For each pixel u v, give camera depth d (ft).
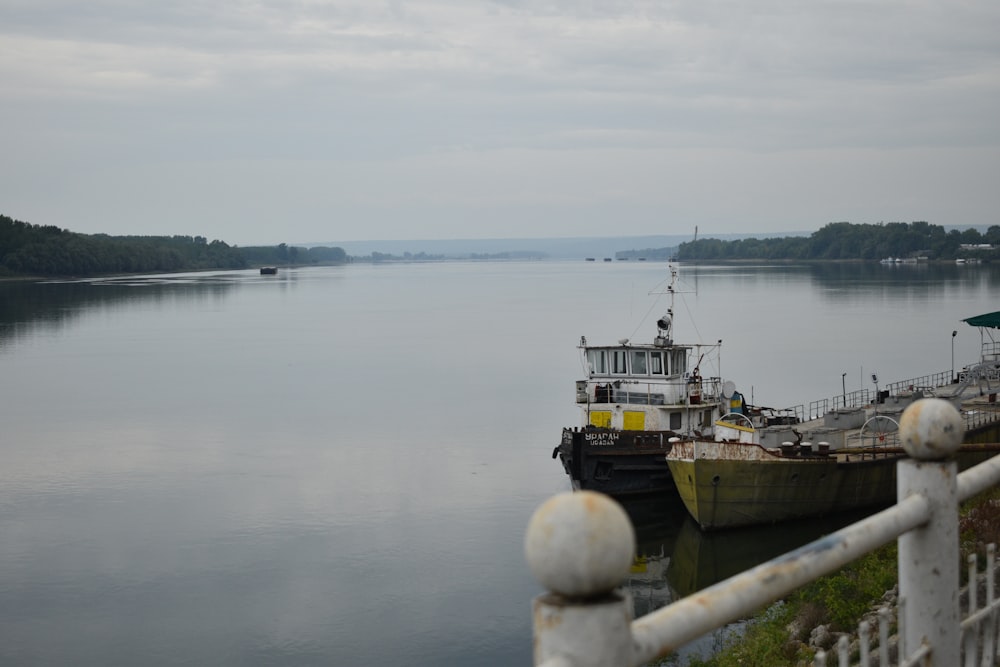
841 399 289.94
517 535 158.61
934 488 21.17
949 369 355.77
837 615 84.79
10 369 392.27
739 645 90.07
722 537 147.54
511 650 115.03
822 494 150.92
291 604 130.62
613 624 13.34
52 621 126.41
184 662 113.60
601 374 182.80
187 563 147.95
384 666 110.73
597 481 167.63
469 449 229.45
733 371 355.77
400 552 151.02
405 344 492.13
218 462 218.38
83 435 250.98
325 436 247.70
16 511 178.19
